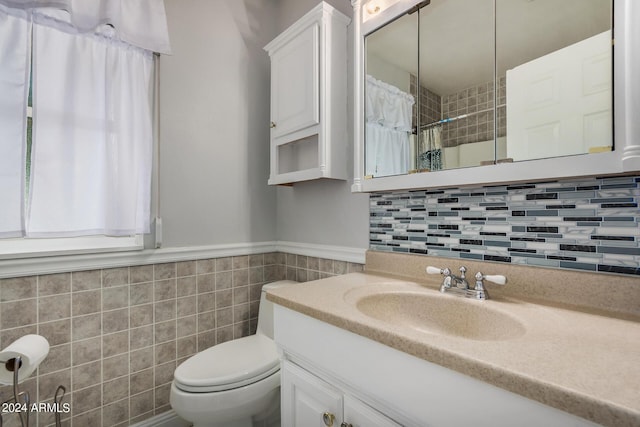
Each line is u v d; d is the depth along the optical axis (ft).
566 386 1.39
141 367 4.50
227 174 5.51
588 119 2.42
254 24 5.95
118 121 4.14
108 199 4.05
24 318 3.65
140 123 4.38
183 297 4.92
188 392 3.49
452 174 3.18
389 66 3.84
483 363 1.63
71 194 3.87
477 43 3.11
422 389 1.93
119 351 4.31
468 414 1.72
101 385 4.17
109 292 4.24
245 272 5.67
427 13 3.51
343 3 4.95
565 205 2.78
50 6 3.51
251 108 5.86
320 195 5.24
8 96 3.49
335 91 4.55
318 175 4.45
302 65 4.68
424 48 3.52
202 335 5.12
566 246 2.77
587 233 2.67
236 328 5.53
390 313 3.15
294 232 5.77
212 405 3.43
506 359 1.66
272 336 4.96
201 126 5.19
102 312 4.18
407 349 1.95
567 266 2.77
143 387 4.51
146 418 4.54
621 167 2.21
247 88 5.82
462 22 3.23
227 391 3.51
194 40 5.14
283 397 3.05
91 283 4.10
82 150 3.98
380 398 2.15
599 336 1.99
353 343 2.33
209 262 5.23
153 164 4.64
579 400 1.33
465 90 3.18
